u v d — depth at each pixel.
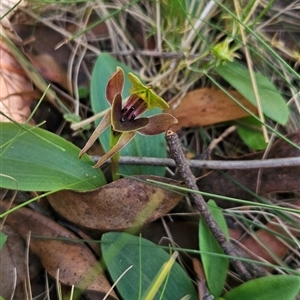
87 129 0.33
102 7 0.36
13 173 0.27
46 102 0.34
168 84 0.35
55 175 0.28
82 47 0.36
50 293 0.29
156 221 0.31
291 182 0.30
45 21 0.35
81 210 0.28
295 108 0.34
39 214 0.29
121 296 0.28
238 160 0.31
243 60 0.36
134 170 0.31
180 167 0.27
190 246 0.30
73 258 0.28
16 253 0.28
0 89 0.33
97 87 0.32
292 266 0.31
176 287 0.28
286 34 0.36
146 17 0.36
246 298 0.27
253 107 0.34
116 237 0.28
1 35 0.33
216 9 0.35
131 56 0.36
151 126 0.25
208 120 0.34
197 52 0.36
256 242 0.31
